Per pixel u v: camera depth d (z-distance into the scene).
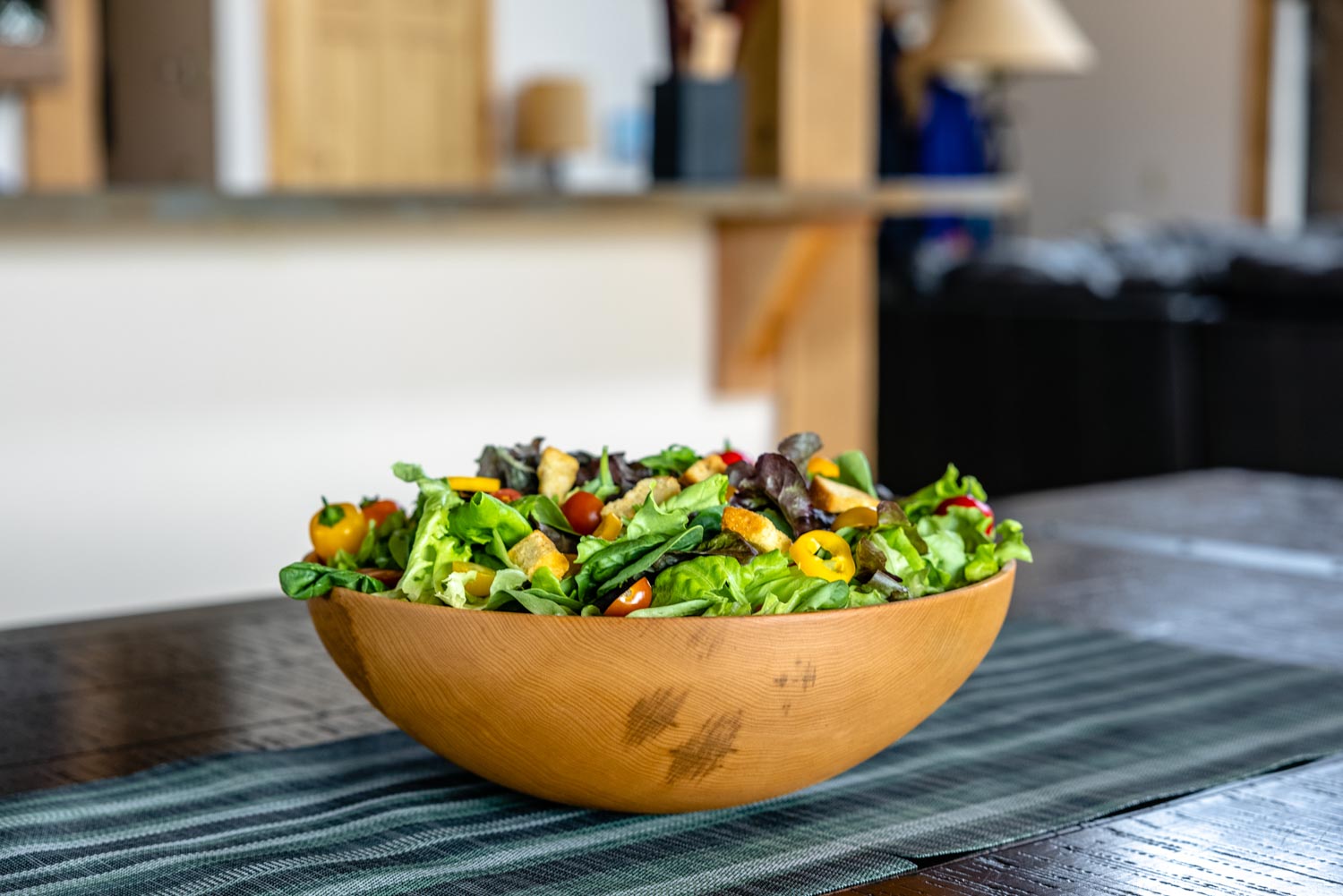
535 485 0.80
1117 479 4.27
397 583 0.75
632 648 0.65
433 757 0.85
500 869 0.67
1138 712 0.94
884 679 0.69
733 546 0.70
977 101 6.56
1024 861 0.68
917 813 0.75
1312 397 3.89
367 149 6.20
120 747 0.87
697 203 2.72
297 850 0.70
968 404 4.60
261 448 2.61
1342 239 4.77
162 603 2.53
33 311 2.34
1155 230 6.06
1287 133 8.11
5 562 2.36
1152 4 8.49
